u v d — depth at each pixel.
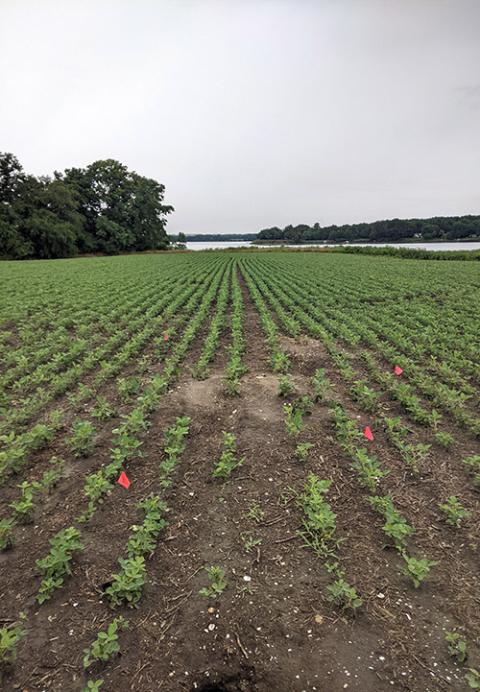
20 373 7.92
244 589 3.05
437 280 21.42
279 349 9.09
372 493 4.20
